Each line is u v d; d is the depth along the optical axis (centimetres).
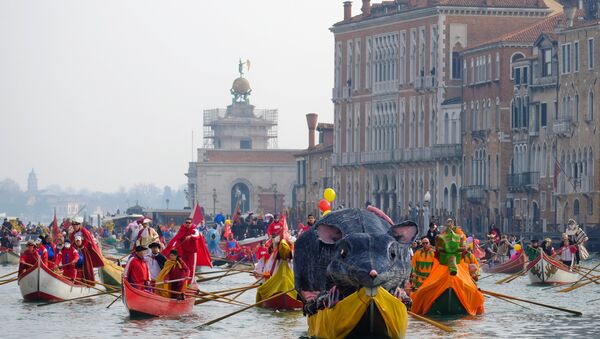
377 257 3494
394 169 14500
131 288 4391
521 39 12488
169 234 11362
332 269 3531
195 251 4606
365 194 15088
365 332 3594
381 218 3678
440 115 13650
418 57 14000
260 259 5431
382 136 14750
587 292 5625
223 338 3941
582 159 11300
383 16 14550
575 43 11394
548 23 12638
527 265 6212
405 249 3559
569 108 11494
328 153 16288
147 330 4141
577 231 7000
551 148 11781
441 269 4312
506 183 12481
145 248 4481
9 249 9038
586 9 11556
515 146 12369
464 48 13575
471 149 13050
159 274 4531
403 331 3600
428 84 13750
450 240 4281
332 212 3662
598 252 9712
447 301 4306
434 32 13712
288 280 4591
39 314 4622
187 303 4553
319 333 3681
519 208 12294
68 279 5094
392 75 14525
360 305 3550
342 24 15312
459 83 13675
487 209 12731
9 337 4022
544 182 11869
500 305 4816
